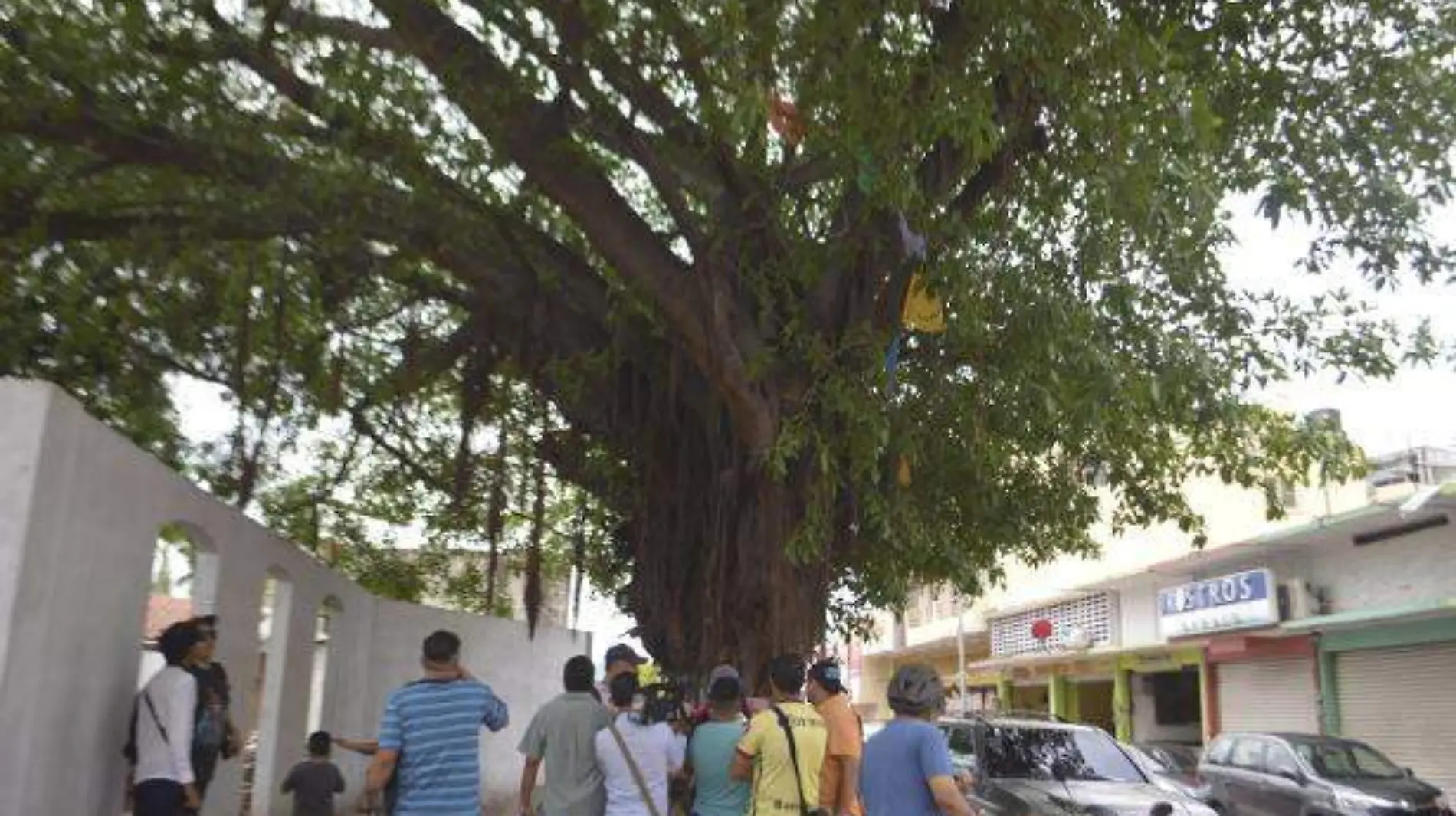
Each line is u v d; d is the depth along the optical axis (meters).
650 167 8.56
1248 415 12.02
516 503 14.18
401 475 16.45
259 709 13.24
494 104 8.32
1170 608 25.83
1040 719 12.07
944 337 9.11
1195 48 9.03
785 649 8.82
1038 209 8.50
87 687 7.09
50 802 6.57
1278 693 23.02
